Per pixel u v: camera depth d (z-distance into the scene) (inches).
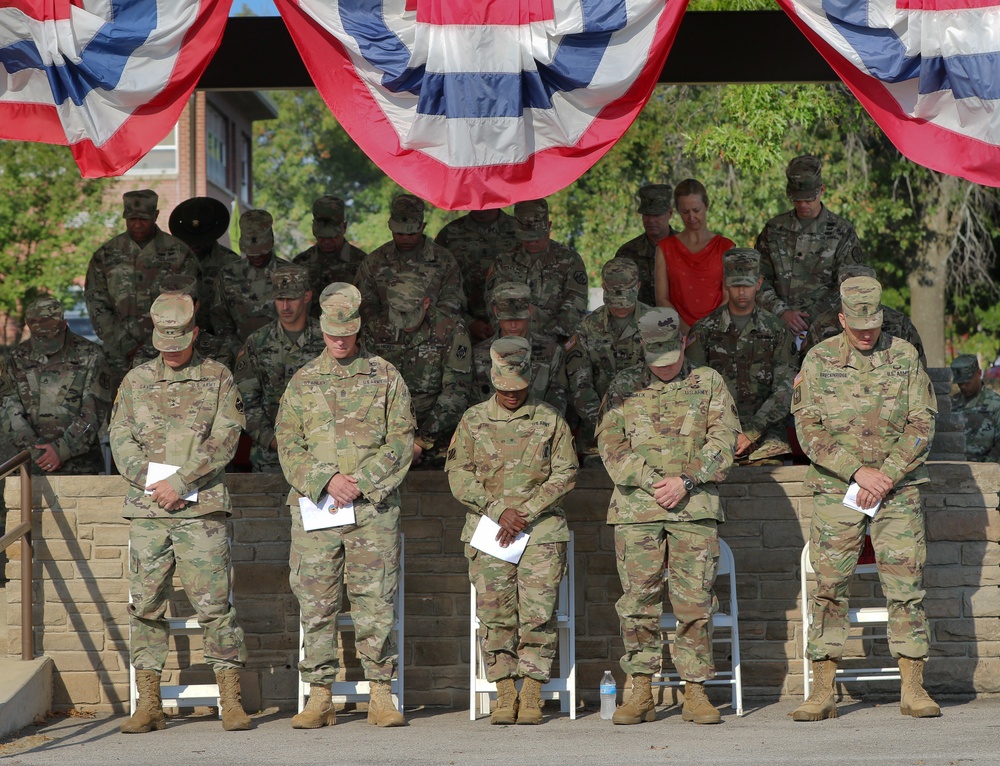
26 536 402.6
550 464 369.4
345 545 366.0
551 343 443.5
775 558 410.3
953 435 485.7
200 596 366.0
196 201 522.9
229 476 414.9
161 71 350.9
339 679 408.8
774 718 369.4
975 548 410.0
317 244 504.7
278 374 424.2
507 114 346.6
